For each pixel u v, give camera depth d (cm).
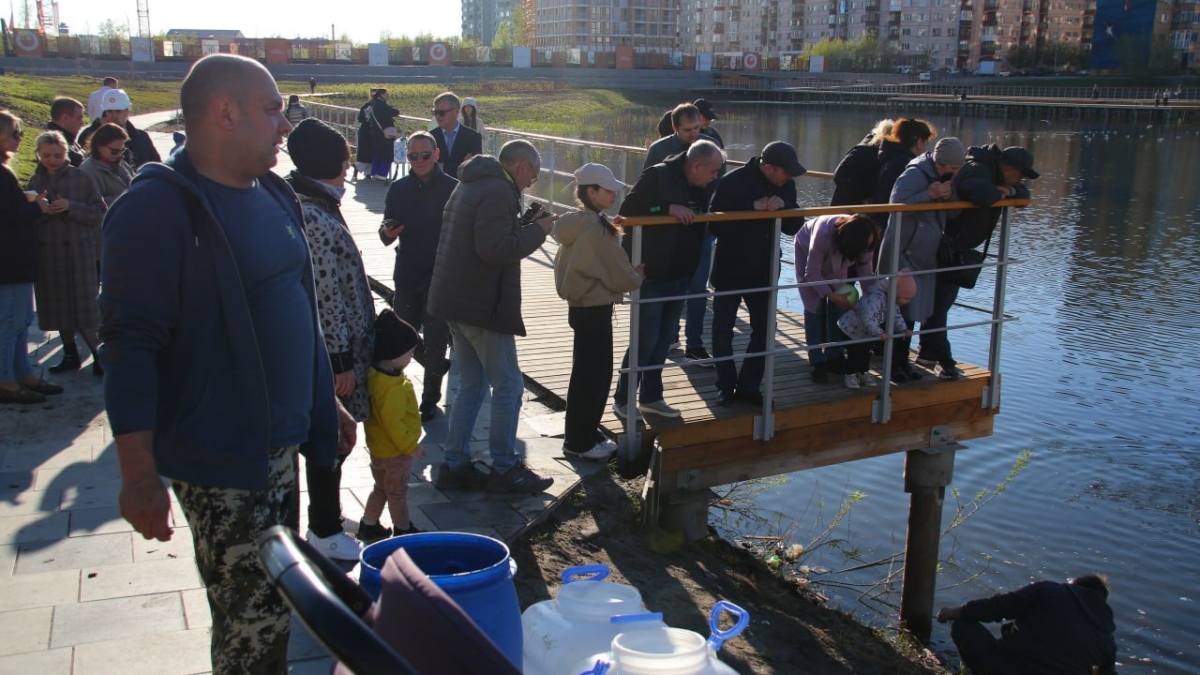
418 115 4475
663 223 500
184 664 332
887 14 13150
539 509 474
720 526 766
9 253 566
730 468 565
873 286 608
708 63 8612
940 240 619
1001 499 970
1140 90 8625
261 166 243
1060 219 2705
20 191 564
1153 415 1234
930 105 8062
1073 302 1808
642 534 506
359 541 428
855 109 7800
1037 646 536
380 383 403
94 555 406
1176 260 2180
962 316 1697
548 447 555
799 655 475
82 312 625
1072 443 1133
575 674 286
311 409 270
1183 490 1010
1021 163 611
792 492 898
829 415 594
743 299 561
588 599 308
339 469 400
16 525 430
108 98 751
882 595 707
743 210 541
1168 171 3881
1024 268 2091
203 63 237
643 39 15038
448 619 158
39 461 502
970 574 812
